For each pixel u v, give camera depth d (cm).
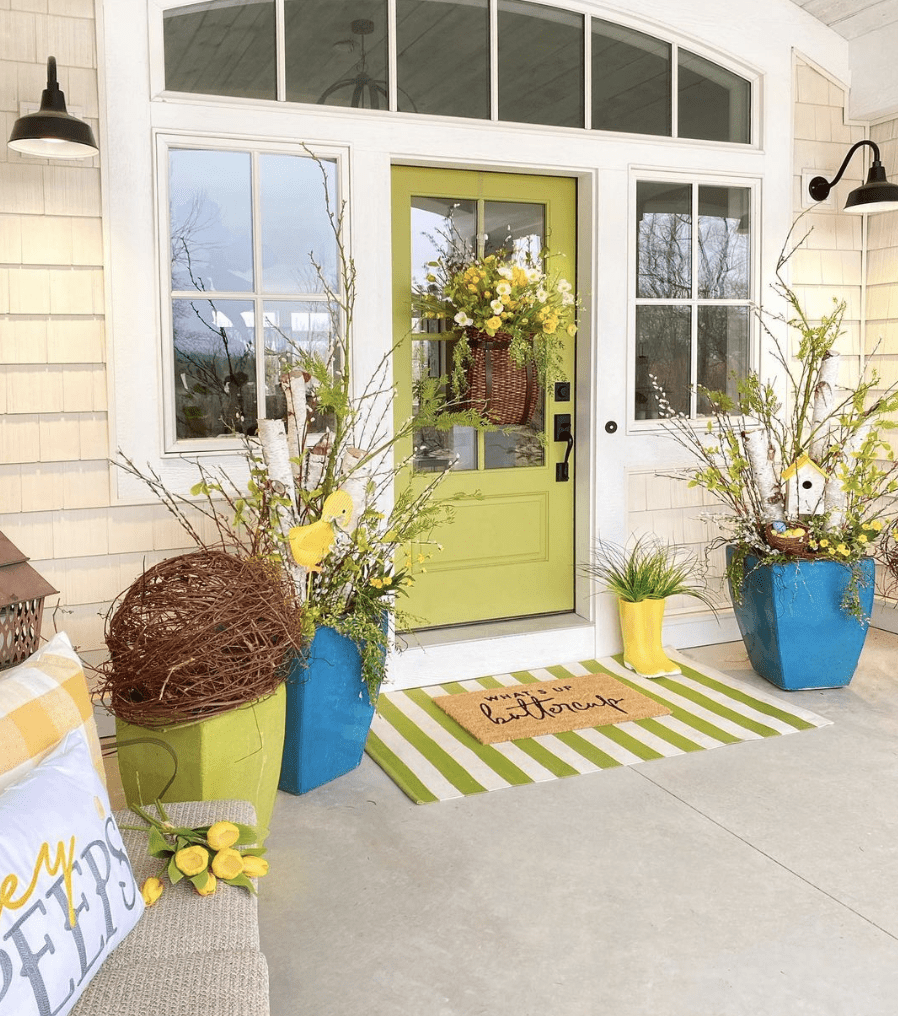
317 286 380
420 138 388
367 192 382
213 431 369
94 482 351
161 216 351
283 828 292
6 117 328
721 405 418
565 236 436
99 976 147
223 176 363
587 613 447
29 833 132
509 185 422
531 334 393
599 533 441
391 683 407
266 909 248
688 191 445
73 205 340
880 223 479
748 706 385
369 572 324
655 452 448
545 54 411
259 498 318
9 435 339
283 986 218
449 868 268
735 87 453
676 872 264
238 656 247
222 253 365
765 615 394
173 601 241
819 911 244
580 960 226
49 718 161
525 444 442
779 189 461
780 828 288
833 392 405
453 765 334
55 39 333
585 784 319
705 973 221
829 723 365
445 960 227
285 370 377
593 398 433
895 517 467
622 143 424
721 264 457
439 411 417
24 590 277
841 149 476
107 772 328
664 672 421
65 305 342
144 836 188
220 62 359
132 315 351
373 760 342
